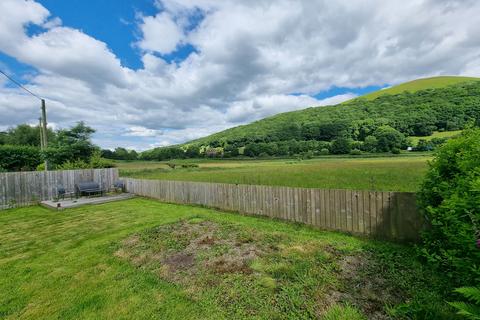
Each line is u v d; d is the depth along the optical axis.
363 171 17.81
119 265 3.82
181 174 25.31
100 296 2.96
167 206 9.02
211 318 2.46
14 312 2.72
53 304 2.84
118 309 2.69
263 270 3.36
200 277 3.29
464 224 2.14
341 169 20.48
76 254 4.38
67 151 14.66
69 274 3.58
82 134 15.62
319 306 2.51
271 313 2.46
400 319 2.20
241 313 2.50
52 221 7.18
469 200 2.17
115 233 5.62
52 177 11.20
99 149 16.39
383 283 2.83
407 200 4.21
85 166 14.27
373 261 3.45
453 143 3.14
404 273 3.02
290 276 3.14
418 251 3.35
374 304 2.46
